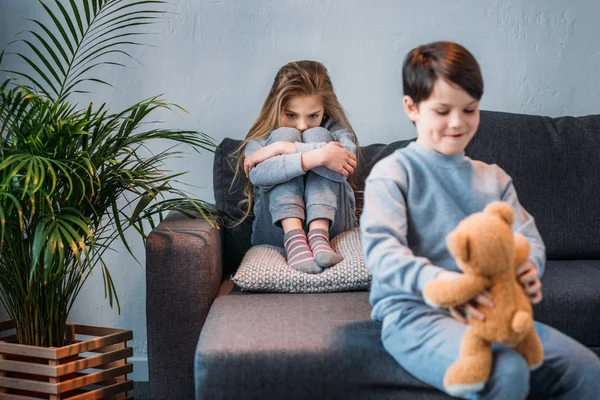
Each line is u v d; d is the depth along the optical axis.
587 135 2.25
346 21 2.44
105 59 2.43
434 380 1.38
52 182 1.83
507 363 1.31
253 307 1.76
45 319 1.94
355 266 1.91
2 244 1.76
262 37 2.44
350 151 2.13
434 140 1.48
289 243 2.00
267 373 1.50
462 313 1.37
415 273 1.35
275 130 2.18
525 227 1.52
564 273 1.96
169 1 2.42
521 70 2.47
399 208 1.47
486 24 2.45
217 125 2.47
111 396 1.97
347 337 1.55
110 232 2.47
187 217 2.12
